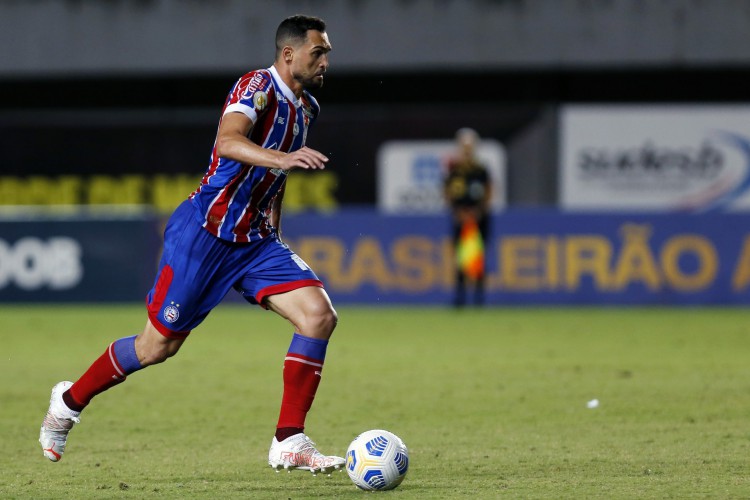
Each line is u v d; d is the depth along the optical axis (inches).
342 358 1652.3
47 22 3339.1
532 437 988.6
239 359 1658.5
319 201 3134.8
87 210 3191.4
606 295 2603.3
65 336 1993.1
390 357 1662.2
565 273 2605.8
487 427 1047.6
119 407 1198.3
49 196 3189.0
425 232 2608.3
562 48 3270.2
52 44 3341.5
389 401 1224.2
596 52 3267.7
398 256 2613.2
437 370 1503.4
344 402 1218.6
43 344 1866.4
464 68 3289.9
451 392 1291.8
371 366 1552.7
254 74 783.7
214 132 3176.7
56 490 772.0
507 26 3272.6
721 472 812.6
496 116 3127.5
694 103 3472.0
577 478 792.9
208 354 1726.1
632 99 3481.8
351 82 3486.7
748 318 2322.8
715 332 2032.5
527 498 721.0
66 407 822.5
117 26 3329.2
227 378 1440.7
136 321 2273.6
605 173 3139.8
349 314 2459.4
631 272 2603.3
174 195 3189.0
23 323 2241.6
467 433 1014.4
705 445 935.7
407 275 2613.2
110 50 3336.6
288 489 768.3
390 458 748.0
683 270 2593.5
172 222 801.6
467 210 2566.4
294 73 789.9
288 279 799.7
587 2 3260.3
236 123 761.6
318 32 790.5
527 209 2608.3
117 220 2635.3
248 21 3304.6
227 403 1226.0
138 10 3321.9
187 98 3565.5
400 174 3122.5
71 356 1701.5
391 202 3125.0
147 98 3563.0
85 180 3189.0
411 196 3125.0
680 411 1135.6
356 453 752.3
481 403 1205.1
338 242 2613.2
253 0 3302.2
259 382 1401.3
